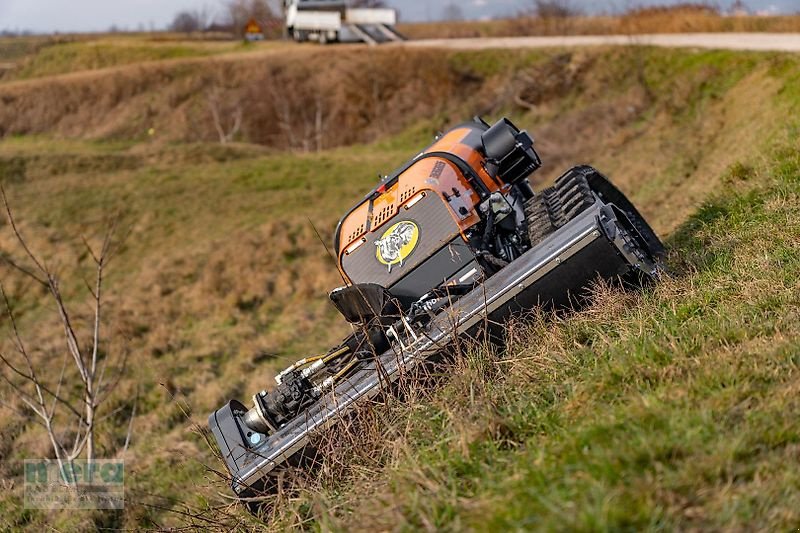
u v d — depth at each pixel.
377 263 7.01
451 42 58.12
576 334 5.66
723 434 3.81
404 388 5.67
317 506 5.03
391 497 4.31
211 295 23.25
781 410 3.91
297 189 34.84
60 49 81.56
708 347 4.89
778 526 3.24
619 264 5.90
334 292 6.45
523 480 3.85
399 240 6.96
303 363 6.45
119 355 19.02
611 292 5.95
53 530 9.73
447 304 6.36
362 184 34.75
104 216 32.69
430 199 6.97
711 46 34.09
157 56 75.69
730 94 22.50
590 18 59.75
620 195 8.34
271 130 56.06
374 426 5.46
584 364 5.26
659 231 11.22
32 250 29.77
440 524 3.86
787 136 11.21
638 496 3.41
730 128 18.36
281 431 5.87
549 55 46.94
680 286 6.12
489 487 4.01
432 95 50.97
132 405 15.48
